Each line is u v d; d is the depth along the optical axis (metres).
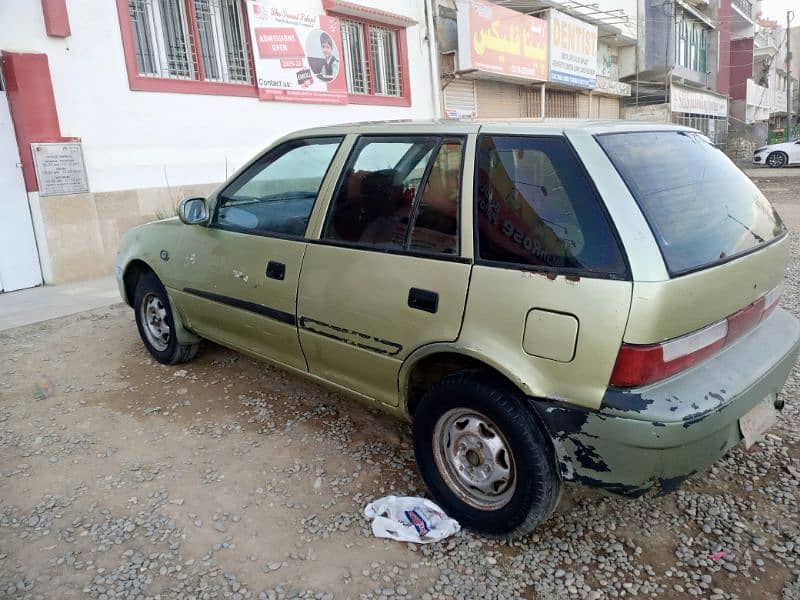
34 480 3.19
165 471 3.25
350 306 3.01
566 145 2.47
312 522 2.82
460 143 2.76
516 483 2.51
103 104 7.43
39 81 6.80
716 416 2.24
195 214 3.86
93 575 2.51
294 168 3.52
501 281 2.47
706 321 2.34
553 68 16.48
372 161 3.10
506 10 14.15
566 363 2.29
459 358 2.70
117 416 3.89
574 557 2.58
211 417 3.84
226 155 8.84
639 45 23.95
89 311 6.20
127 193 7.76
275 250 3.43
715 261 2.40
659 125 2.97
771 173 23.12
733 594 2.36
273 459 3.34
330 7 10.05
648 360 2.17
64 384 4.40
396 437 3.55
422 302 2.71
